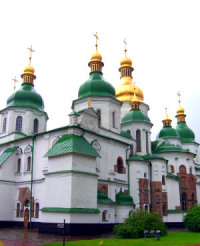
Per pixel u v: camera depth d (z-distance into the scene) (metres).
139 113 62.34
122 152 51.88
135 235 32.25
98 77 56.81
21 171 48.53
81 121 44.03
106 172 46.75
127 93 73.06
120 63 78.56
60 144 39.56
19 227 45.25
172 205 56.31
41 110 58.38
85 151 38.53
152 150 64.75
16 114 56.16
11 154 49.59
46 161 44.25
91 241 28.69
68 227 34.03
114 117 54.59
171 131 71.88
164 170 56.16
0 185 46.97
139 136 60.69
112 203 43.03
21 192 47.25
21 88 60.22
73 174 36.19
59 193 36.66
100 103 53.28
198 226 42.12
